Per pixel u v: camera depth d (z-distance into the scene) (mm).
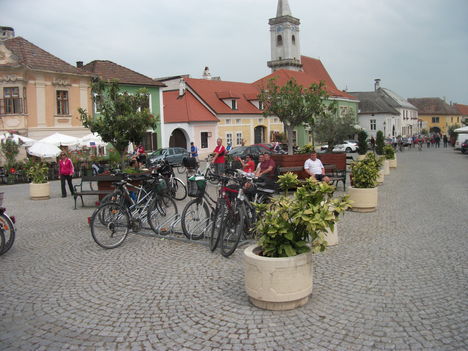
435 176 21094
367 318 4816
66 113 30625
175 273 6602
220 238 7590
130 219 8516
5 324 4984
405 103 94438
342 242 8188
